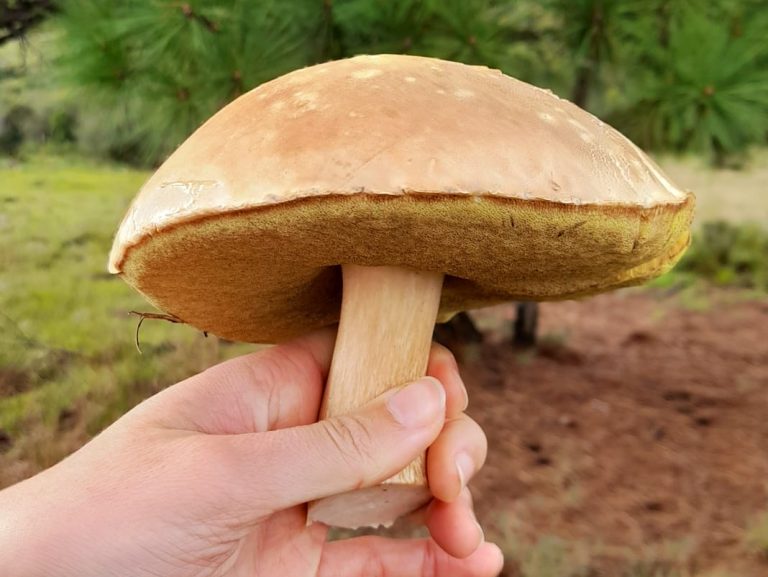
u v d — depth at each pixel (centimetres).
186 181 13
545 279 18
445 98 14
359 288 18
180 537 17
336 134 13
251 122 14
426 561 26
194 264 15
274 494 17
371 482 17
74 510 16
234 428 21
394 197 12
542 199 12
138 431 18
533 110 14
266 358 22
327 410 18
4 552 16
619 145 16
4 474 40
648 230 14
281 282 18
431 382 18
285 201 12
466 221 12
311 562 24
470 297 22
